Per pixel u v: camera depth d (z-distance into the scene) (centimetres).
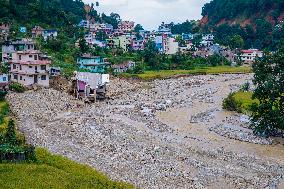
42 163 5125
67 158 5400
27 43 11419
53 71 10350
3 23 13988
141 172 5062
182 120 8081
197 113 8719
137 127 7369
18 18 15562
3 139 5475
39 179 4503
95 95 9619
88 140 6328
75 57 13450
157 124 7612
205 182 4888
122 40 18375
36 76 9500
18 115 7600
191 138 6756
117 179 4794
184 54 17425
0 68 9981
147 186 4644
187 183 4794
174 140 6600
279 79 6838
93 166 5203
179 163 5481
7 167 4828
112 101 9775
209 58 17662
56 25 17050
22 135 5991
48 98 8869
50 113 8025
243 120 8088
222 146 6391
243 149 6281
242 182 4931
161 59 16038
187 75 14475
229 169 5356
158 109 9000
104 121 7675
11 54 10462
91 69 12694
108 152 5809
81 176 4719
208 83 13112
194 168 5331
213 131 7269
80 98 9506
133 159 5538
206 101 10075
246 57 19800
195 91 11494
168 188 4606
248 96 9962
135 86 11756
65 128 6975
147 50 15812
